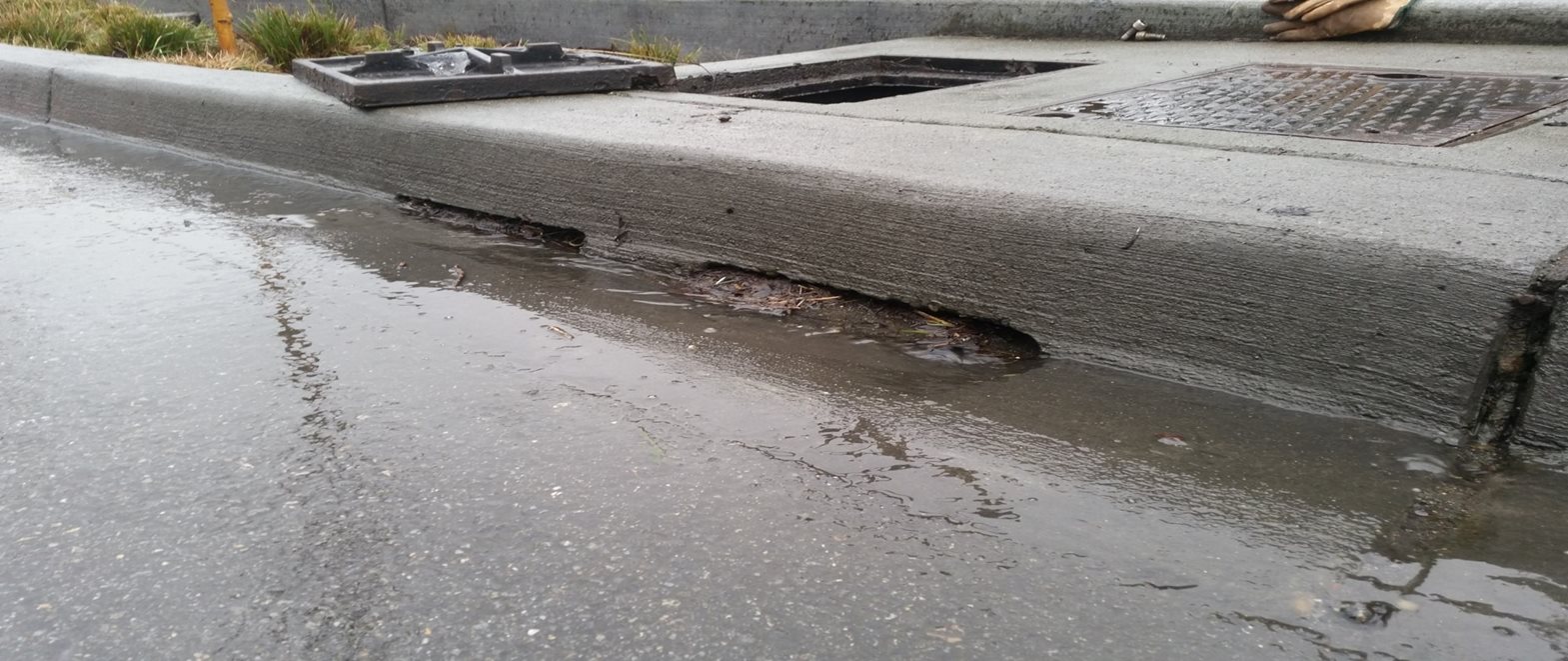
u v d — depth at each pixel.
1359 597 1.78
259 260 3.85
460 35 11.15
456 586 1.87
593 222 3.87
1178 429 2.40
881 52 6.90
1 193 4.92
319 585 1.89
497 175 4.18
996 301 2.92
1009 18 7.39
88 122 6.50
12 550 2.02
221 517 2.12
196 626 1.78
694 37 9.27
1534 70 4.84
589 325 3.18
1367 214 2.52
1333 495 2.11
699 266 3.57
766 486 2.20
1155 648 1.67
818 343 3.00
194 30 8.57
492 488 2.21
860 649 1.69
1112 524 2.03
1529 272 2.18
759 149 3.53
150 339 3.07
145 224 4.36
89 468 2.33
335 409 2.60
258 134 5.34
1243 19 6.54
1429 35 6.00
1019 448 2.35
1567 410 2.16
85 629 1.78
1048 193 2.85
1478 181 2.77
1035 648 1.68
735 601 1.82
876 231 3.12
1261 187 2.81
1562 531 1.95
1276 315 2.49
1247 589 1.82
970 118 4.00
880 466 2.28
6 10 9.14
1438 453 2.25
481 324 3.19
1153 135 3.56
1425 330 2.31
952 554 1.94
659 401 2.63
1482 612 1.73
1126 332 2.71
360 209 4.58
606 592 1.85
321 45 7.87
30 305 3.37
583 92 5.07
